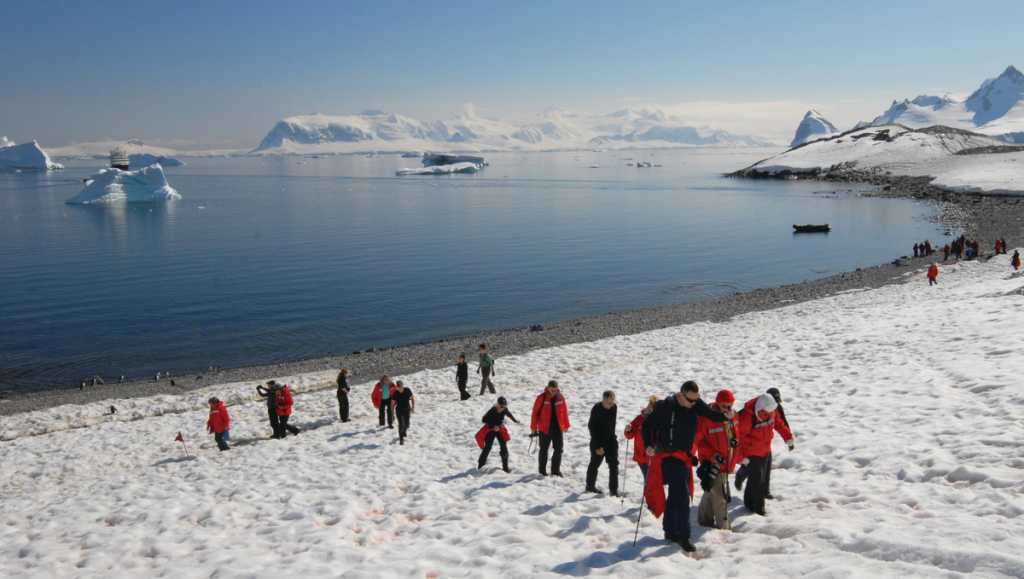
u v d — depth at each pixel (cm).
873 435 1130
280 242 8694
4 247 8394
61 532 1138
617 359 2819
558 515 1009
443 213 12419
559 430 1270
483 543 884
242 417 2336
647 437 834
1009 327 1812
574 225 10112
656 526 907
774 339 2428
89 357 3734
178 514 1190
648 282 5731
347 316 4688
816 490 930
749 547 755
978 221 8719
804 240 7988
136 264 7038
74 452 1981
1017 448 911
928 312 2370
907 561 638
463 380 2323
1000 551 606
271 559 896
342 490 1298
